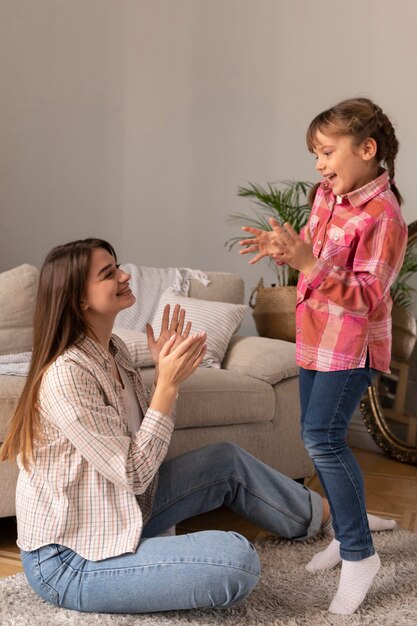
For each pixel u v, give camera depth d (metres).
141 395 2.07
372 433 3.80
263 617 1.94
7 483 2.36
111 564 1.84
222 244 4.27
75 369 1.83
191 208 4.29
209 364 3.02
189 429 2.71
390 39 3.85
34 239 4.35
